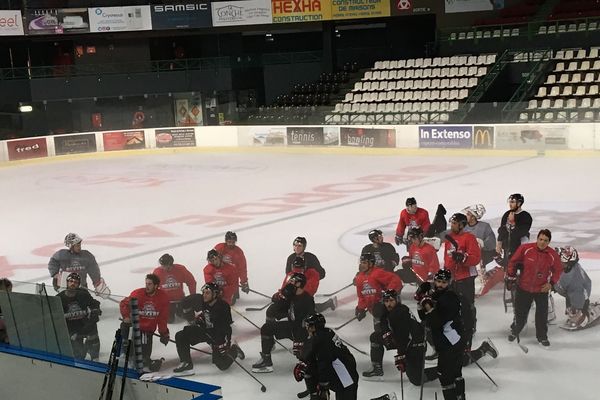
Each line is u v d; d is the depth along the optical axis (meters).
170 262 11.24
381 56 42.59
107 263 16.20
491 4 37.94
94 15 38.53
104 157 35.94
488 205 20.03
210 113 39.69
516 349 10.00
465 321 9.15
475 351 9.41
